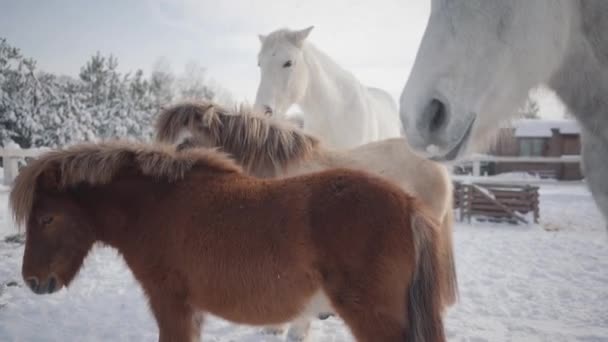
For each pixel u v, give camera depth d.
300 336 3.59
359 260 2.27
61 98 23.03
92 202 2.73
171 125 3.49
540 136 21.81
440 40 1.38
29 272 2.61
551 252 7.09
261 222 2.37
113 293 4.79
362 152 3.52
